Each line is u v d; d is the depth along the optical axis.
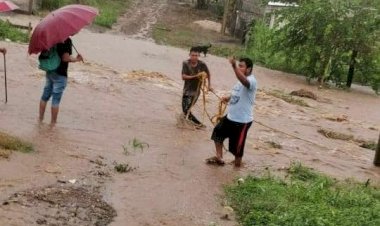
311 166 10.38
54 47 9.66
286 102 17.70
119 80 15.56
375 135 14.87
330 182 9.13
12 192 6.70
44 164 7.81
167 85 16.14
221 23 37.94
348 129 15.16
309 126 14.54
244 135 9.06
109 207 6.80
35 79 13.65
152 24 34.28
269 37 26.08
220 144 9.13
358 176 10.37
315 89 22.27
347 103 20.09
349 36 23.08
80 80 14.55
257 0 33.69
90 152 8.75
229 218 6.96
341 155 11.91
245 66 8.77
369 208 7.65
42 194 6.81
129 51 22.97
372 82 23.92
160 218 6.71
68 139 9.22
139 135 10.28
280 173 9.34
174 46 28.11
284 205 7.21
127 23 32.94
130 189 7.49
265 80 22.39
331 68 23.75
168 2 44.16
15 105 10.94
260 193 7.79
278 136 12.61
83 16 9.57
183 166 8.83
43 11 29.44
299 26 24.06
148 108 12.79
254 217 6.85
